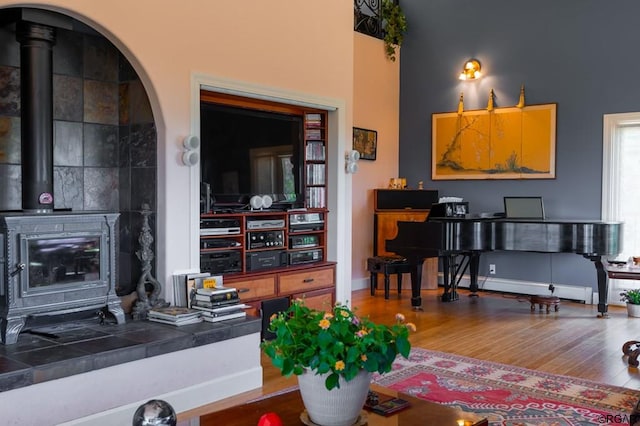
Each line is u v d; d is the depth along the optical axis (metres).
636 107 6.45
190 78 4.16
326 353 2.10
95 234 3.57
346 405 2.18
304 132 5.45
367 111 7.71
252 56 4.60
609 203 6.63
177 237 4.13
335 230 5.49
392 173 8.17
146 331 3.56
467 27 7.62
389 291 7.35
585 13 6.75
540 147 7.09
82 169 4.20
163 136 4.05
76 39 4.16
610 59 6.61
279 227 5.09
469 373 4.16
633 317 5.99
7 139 3.82
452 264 6.93
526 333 5.33
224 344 3.72
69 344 3.25
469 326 5.60
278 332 2.22
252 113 5.02
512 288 7.32
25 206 3.54
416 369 4.26
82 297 3.53
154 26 3.94
